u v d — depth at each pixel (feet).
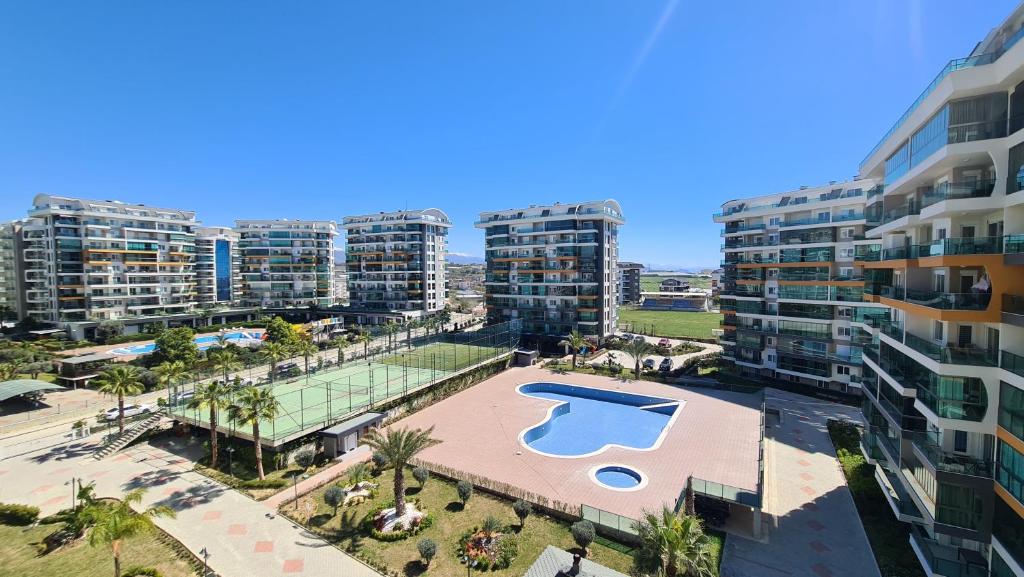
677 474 105.60
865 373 102.06
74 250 268.41
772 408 154.51
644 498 94.89
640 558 65.57
